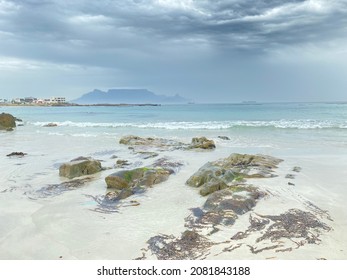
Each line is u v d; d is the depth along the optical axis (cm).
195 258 718
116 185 1246
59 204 1073
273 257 716
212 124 3928
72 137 2898
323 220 905
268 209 970
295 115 5538
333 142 2348
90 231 857
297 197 1093
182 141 2570
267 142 2423
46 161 1777
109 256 733
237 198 1003
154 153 1964
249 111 7869
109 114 7525
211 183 1153
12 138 2841
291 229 834
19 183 1334
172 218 930
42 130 3625
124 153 2030
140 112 8488
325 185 1239
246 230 834
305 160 1708
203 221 890
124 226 886
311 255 721
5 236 830
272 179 1317
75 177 1426
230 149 2139
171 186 1253
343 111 6662
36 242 797
